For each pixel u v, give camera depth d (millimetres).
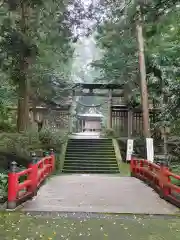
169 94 12289
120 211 6172
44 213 5914
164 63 14680
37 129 18172
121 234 4770
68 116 22281
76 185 9562
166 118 12734
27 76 13250
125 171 14977
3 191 7223
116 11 11836
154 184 8766
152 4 7348
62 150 16859
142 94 14984
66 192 8234
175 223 5414
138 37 15062
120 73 19000
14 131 17625
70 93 21219
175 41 13867
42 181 9562
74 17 12312
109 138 19078
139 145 18250
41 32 13328
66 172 14984
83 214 5906
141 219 5648
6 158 11719
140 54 15102
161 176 7656
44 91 18312
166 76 15266
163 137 17359
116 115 22203
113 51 18281
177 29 12031
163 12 7770
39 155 13891
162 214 6004
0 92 11789
